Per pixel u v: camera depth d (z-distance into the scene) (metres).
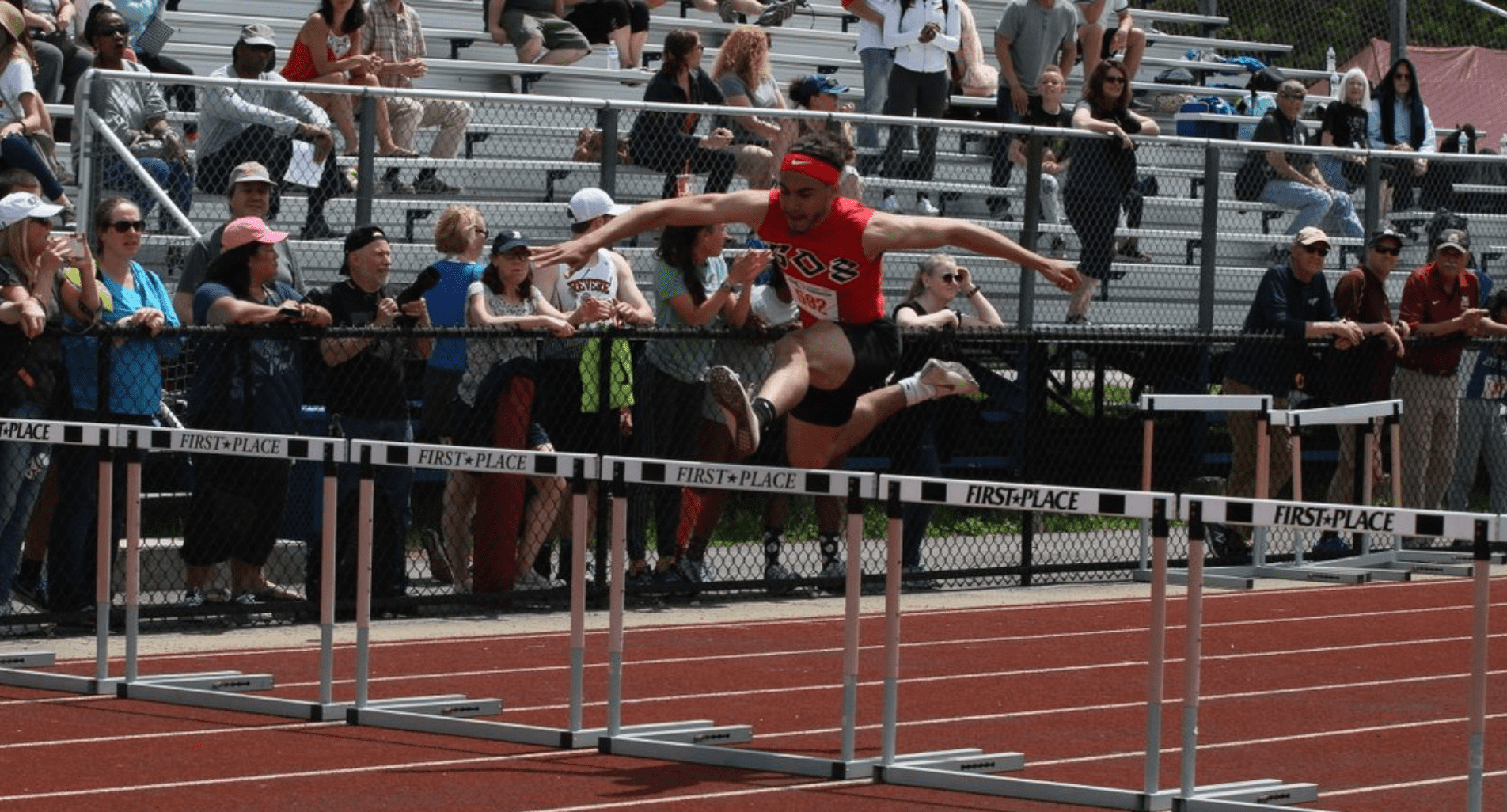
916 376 12.81
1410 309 22.06
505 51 27.27
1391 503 22.23
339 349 16.17
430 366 17.12
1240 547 21.97
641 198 20.67
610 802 10.05
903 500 10.56
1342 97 28.53
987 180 23.66
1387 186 25.50
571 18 27.39
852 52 31.47
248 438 12.23
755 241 20.16
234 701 12.49
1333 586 20.73
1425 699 13.88
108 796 9.99
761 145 21.02
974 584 20.25
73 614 15.26
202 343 15.72
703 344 17.83
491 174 21.77
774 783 10.62
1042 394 21.20
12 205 14.79
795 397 11.62
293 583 17.92
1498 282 26.89
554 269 17.95
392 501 16.73
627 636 16.30
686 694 13.59
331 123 19.97
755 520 22.64
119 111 18.73
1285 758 11.73
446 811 9.78
